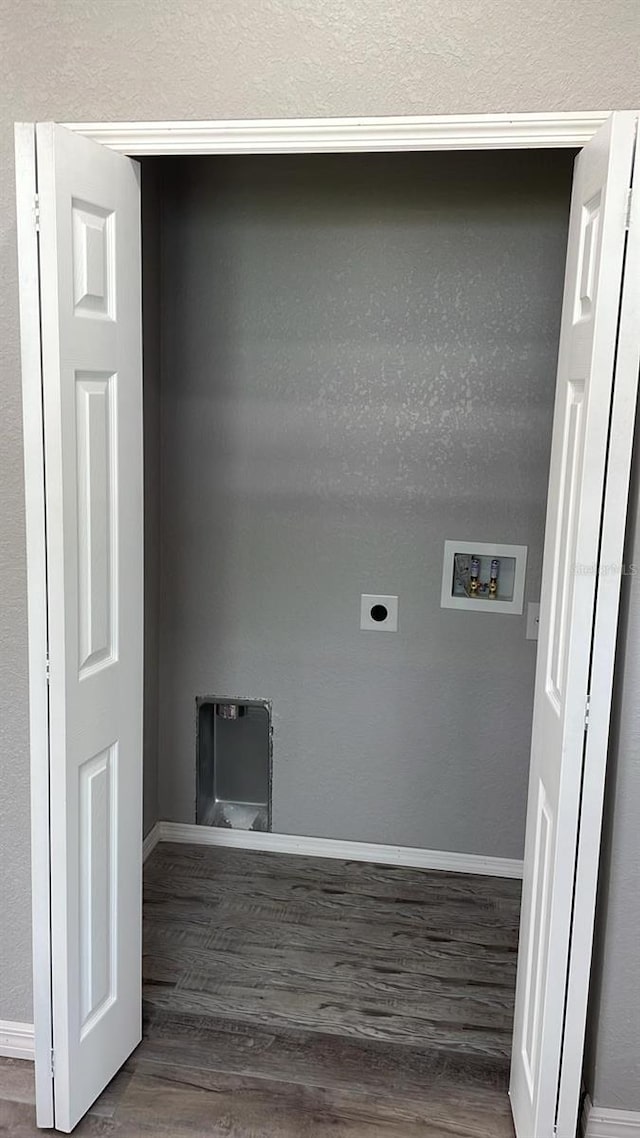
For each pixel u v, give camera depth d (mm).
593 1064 2012
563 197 2775
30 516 1774
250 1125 2074
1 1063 2262
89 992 2025
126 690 2086
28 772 2146
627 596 1824
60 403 1734
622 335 1536
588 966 1730
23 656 2100
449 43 1749
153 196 2916
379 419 2971
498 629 3014
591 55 1715
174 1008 2459
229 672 3213
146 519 3031
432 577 3023
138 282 2027
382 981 2594
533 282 2828
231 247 2971
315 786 3227
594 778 1666
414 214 2854
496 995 2553
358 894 3029
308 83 1804
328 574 3086
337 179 2875
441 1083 2221
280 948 2734
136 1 1823
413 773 3154
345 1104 2145
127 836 2145
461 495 2965
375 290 2912
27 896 2199
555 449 1908
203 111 1849
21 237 1684
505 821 3131
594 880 1701
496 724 3072
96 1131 2045
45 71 1885
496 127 1771
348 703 3150
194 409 3080
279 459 3053
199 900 2977
